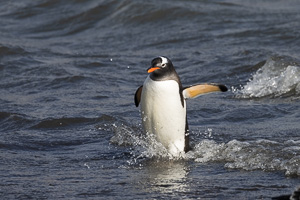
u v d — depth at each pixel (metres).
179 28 43.50
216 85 16.70
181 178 14.64
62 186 14.09
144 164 16.20
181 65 32.84
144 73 31.88
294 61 29.33
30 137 19.47
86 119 21.66
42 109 23.80
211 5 50.44
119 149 17.92
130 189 13.77
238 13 46.78
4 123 21.70
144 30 44.59
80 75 30.16
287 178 14.17
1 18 52.34
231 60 32.47
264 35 38.88
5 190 13.80
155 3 48.56
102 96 26.20
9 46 37.41
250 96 25.78
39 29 48.62
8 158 16.91
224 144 17.12
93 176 15.00
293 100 24.58
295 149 16.19
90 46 40.91
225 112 22.66
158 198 13.07
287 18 44.38
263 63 30.80
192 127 20.52
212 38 39.53
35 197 13.28
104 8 50.25
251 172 14.88
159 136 16.91
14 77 31.34
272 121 21.09
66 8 52.75
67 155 17.34
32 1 55.94
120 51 38.50
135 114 22.59
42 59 35.81
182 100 16.64
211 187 13.76
